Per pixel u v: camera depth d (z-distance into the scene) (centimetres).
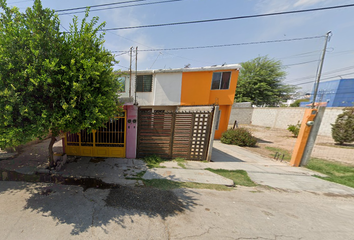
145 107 1119
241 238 205
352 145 877
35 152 521
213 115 536
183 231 212
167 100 1057
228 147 838
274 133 1339
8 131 228
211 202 295
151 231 209
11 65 216
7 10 258
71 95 241
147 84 1066
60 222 216
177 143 550
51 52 248
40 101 259
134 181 365
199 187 356
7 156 473
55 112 253
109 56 344
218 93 1059
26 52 239
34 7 250
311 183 411
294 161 553
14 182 332
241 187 373
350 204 316
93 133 502
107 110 300
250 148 843
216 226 226
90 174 389
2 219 216
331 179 438
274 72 2025
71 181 349
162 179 383
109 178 373
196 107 592
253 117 1897
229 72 1035
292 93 2283
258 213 267
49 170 391
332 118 1067
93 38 304
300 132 547
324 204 312
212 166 507
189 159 561
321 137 1075
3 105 223
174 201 290
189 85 1039
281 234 218
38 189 307
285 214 269
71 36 285
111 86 323
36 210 240
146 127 529
